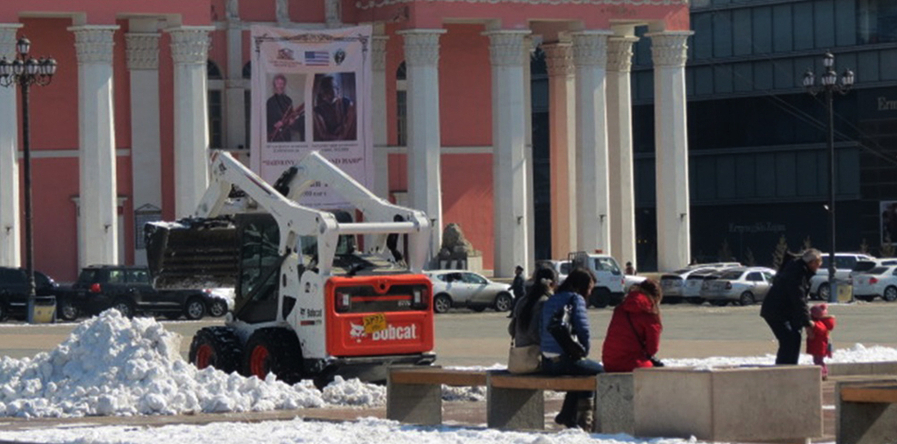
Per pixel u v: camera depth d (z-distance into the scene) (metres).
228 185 34.69
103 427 25.48
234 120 85.19
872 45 111.38
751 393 21.55
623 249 91.88
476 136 91.12
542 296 24.64
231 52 85.19
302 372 32.34
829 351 31.92
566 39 91.00
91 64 78.19
